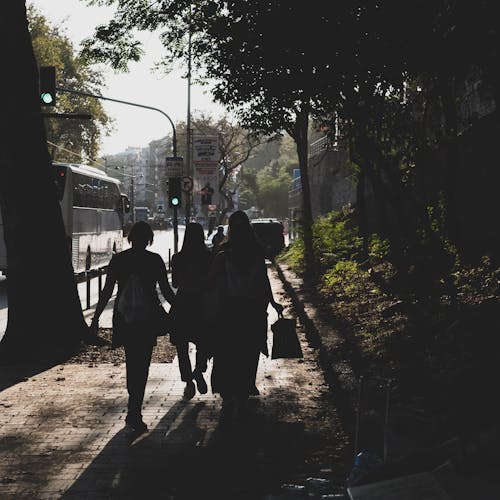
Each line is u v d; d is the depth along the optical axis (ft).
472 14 31.78
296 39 35.60
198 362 27.61
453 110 47.19
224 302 23.82
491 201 49.55
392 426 18.29
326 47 35.45
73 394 28.37
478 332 27.66
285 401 26.55
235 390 23.41
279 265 102.68
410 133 51.11
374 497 8.90
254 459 19.89
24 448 21.24
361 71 36.47
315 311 46.21
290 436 22.03
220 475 18.63
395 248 56.54
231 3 37.01
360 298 48.34
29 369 33.96
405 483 8.91
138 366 23.12
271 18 35.40
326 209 163.12
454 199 48.91
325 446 20.94
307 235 82.58
